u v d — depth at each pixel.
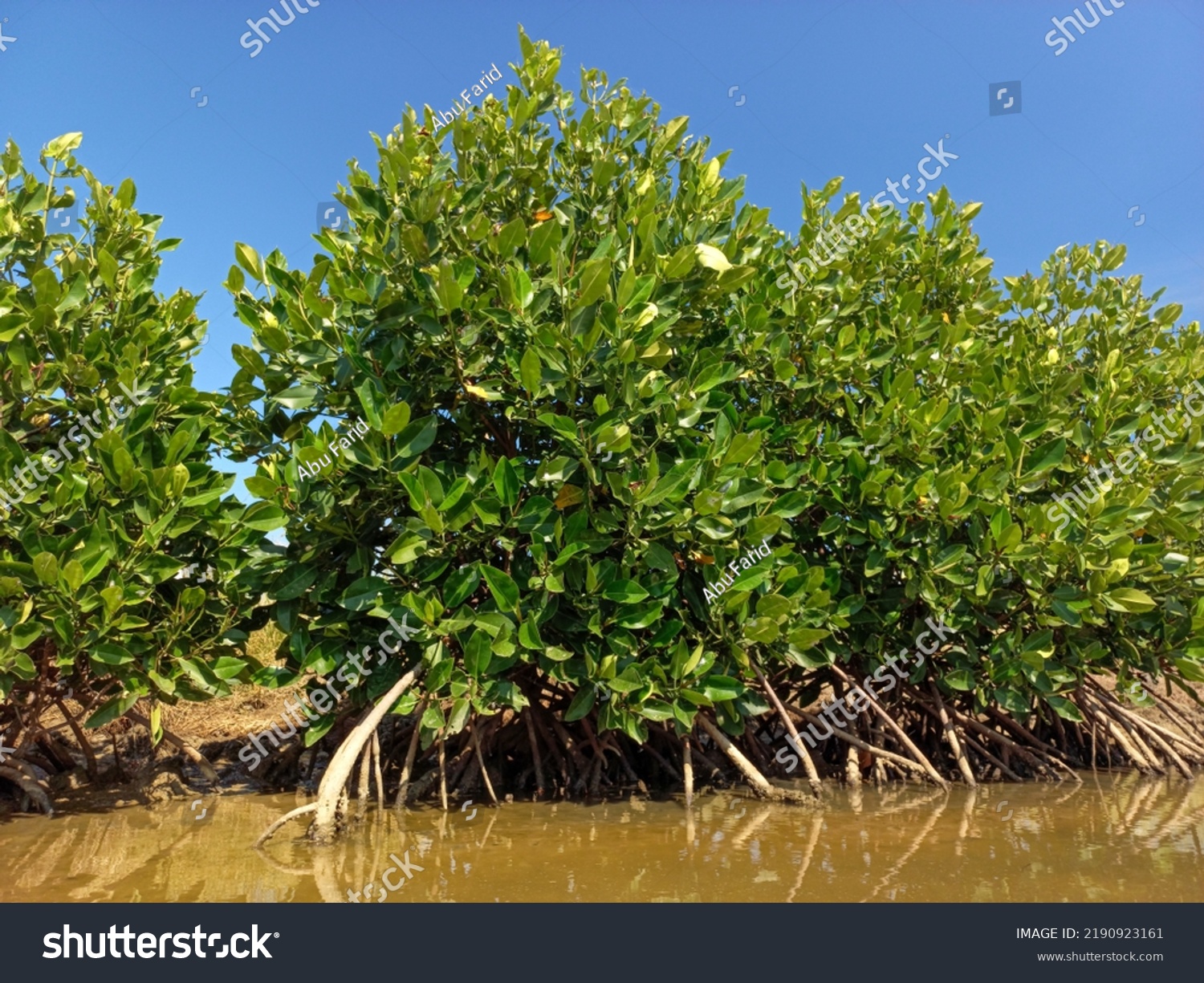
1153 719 9.06
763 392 7.24
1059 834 5.56
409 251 5.90
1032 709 8.35
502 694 6.01
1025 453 7.06
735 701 6.77
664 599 6.22
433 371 6.34
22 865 5.00
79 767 7.31
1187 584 7.00
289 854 5.21
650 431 6.43
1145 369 7.96
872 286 8.12
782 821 6.00
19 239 6.24
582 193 7.02
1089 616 6.80
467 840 5.51
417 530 5.89
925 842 5.36
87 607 5.52
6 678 5.44
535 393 5.82
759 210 6.98
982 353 7.59
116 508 6.00
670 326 6.11
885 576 7.27
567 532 6.03
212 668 6.27
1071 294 8.66
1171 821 5.94
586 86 7.45
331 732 7.69
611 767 7.55
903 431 6.95
